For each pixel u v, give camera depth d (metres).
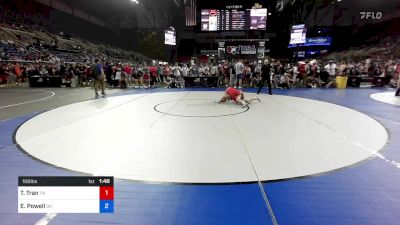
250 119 7.68
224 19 26.50
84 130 6.48
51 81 18.84
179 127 6.72
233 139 5.68
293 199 3.22
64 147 5.19
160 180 3.73
